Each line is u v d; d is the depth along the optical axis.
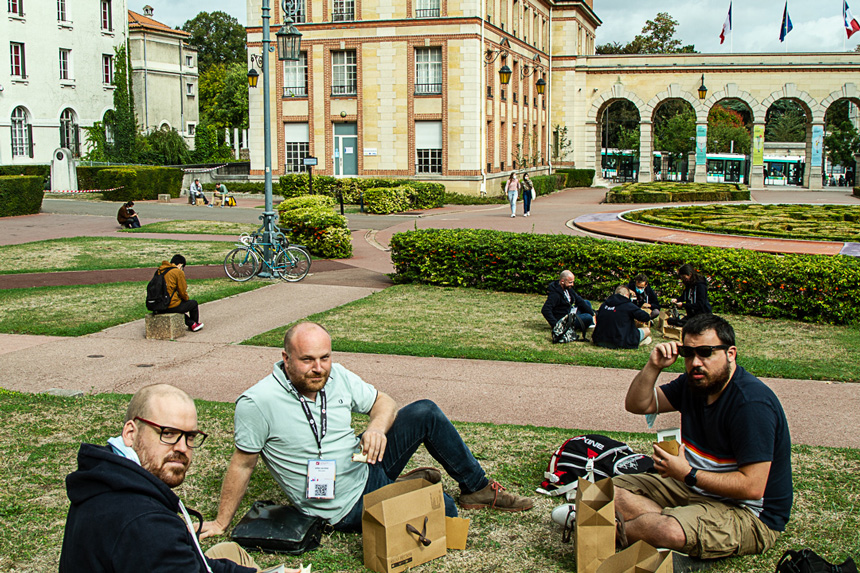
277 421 4.44
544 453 6.29
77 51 49.50
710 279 14.48
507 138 47.00
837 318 13.61
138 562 2.75
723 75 54.25
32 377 9.36
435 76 41.44
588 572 4.23
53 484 5.46
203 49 97.62
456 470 5.07
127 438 3.11
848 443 6.90
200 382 9.19
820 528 4.92
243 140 78.88
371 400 4.79
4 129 45.16
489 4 42.56
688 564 4.35
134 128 53.69
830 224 26.72
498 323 13.15
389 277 17.92
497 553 4.57
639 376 4.83
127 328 12.57
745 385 4.45
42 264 19.59
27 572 4.27
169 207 35.88
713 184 48.94
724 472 4.51
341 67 42.59
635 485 4.83
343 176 43.16
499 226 28.16
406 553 4.32
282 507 4.70
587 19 62.72
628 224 27.22
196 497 5.28
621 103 85.94
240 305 14.61
